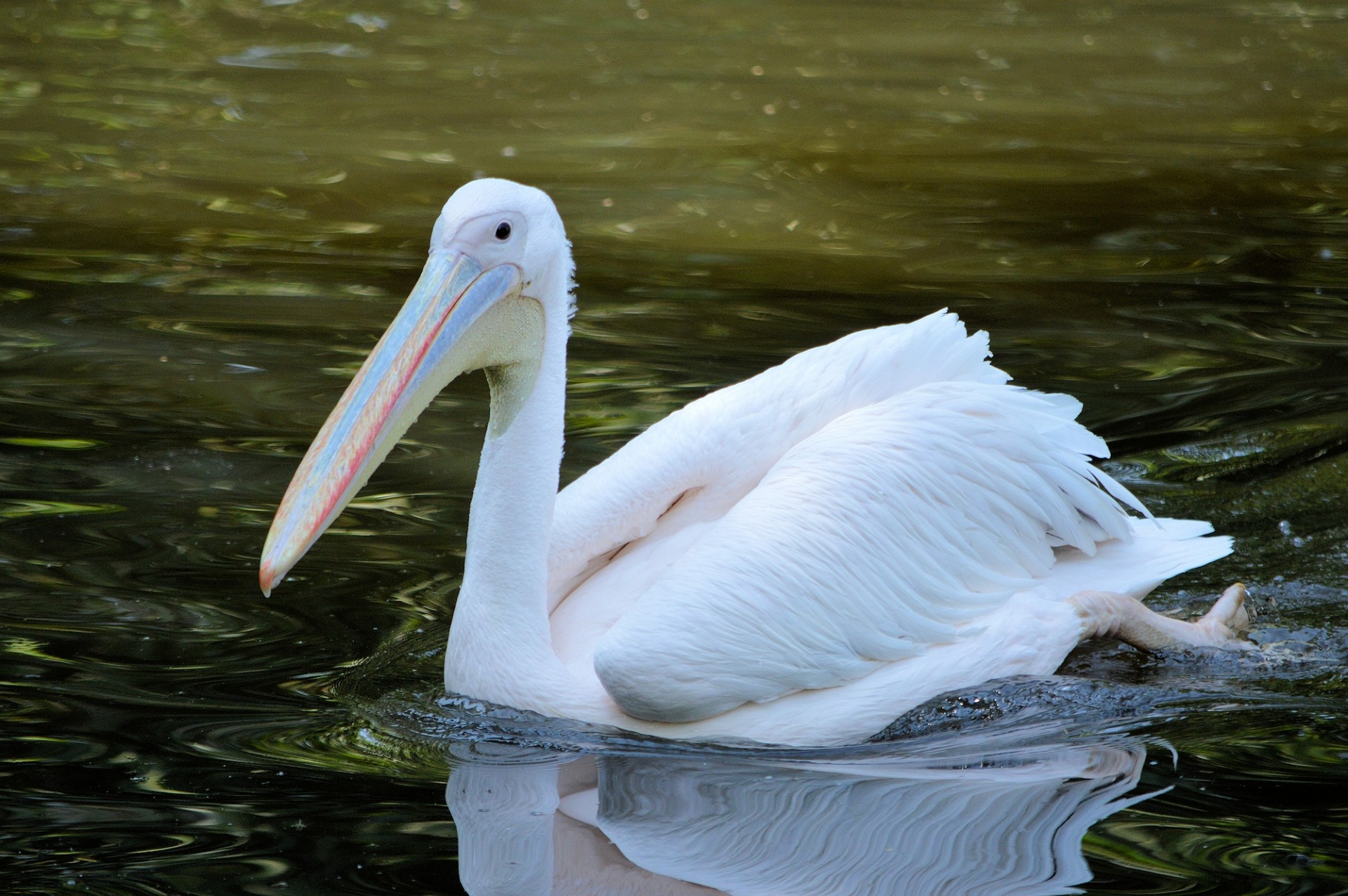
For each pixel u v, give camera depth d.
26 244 17.52
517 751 8.23
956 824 7.31
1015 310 15.73
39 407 12.54
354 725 8.30
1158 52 30.20
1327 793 7.55
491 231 8.47
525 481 8.66
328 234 18.36
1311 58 29.67
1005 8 34.44
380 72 27.56
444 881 6.66
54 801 7.30
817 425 9.46
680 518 9.48
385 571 10.21
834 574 8.66
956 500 9.12
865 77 27.89
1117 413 12.95
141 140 22.70
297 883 6.61
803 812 7.49
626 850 7.04
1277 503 11.45
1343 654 9.61
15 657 8.78
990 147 23.22
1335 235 18.50
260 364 13.77
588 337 14.79
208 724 8.18
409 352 8.27
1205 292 16.28
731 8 34.00
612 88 26.73
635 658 8.22
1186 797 7.55
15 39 29.16
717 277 16.97
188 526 10.58
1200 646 9.57
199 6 32.81
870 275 17.09
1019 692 8.95
